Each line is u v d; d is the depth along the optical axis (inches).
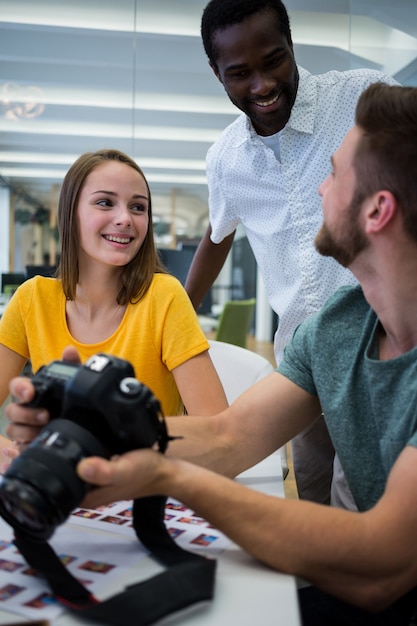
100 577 27.3
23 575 27.5
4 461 41.5
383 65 176.2
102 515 34.9
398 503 27.9
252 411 40.7
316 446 70.9
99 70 217.2
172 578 25.0
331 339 38.7
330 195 35.2
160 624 23.2
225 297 414.6
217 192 77.3
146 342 53.3
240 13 59.2
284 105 64.8
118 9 188.7
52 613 24.2
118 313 54.5
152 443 27.7
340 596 28.3
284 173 69.7
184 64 207.6
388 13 172.9
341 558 27.3
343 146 34.6
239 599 25.2
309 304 70.8
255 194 72.5
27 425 29.5
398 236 32.3
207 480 28.3
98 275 53.8
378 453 35.0
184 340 52.4
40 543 27.4
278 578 27.2
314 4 173.2
